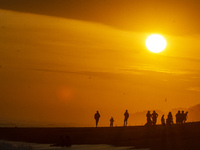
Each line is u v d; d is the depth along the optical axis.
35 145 143.75
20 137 162.88
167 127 160.25
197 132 149.75
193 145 129.38
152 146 133.25
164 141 137.75
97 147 136.00
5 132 174.25
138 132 160.25
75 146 139.62
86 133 165.50
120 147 134.25
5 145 137.12
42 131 175.12
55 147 138.12
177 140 137.88
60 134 167.25
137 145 136.25
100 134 162.25
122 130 167.25
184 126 161.75
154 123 173.00
